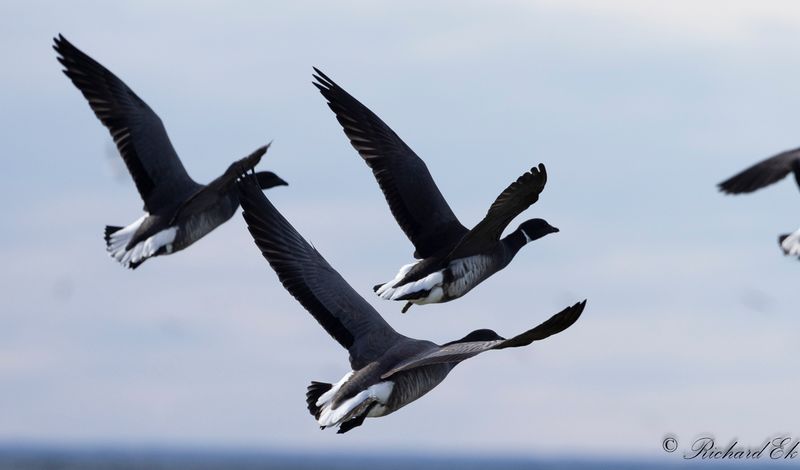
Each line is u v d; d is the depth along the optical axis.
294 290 15.41
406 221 19.47
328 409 14.46
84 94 20.62
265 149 15.84
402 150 19.78
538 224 20.52
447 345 15.22
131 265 20.47
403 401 14.78
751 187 17.98
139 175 20.94
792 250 17.80
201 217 20.94
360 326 15.29
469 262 18.78
